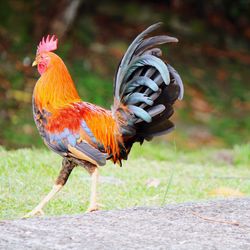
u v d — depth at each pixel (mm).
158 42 22859
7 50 57250
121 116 23047
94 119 22750
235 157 40750
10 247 18188
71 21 59906
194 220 21391
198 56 66875
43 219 20953
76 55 59781
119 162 23766
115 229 20062
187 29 69562
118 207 25109
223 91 62750
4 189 26484
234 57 69000
